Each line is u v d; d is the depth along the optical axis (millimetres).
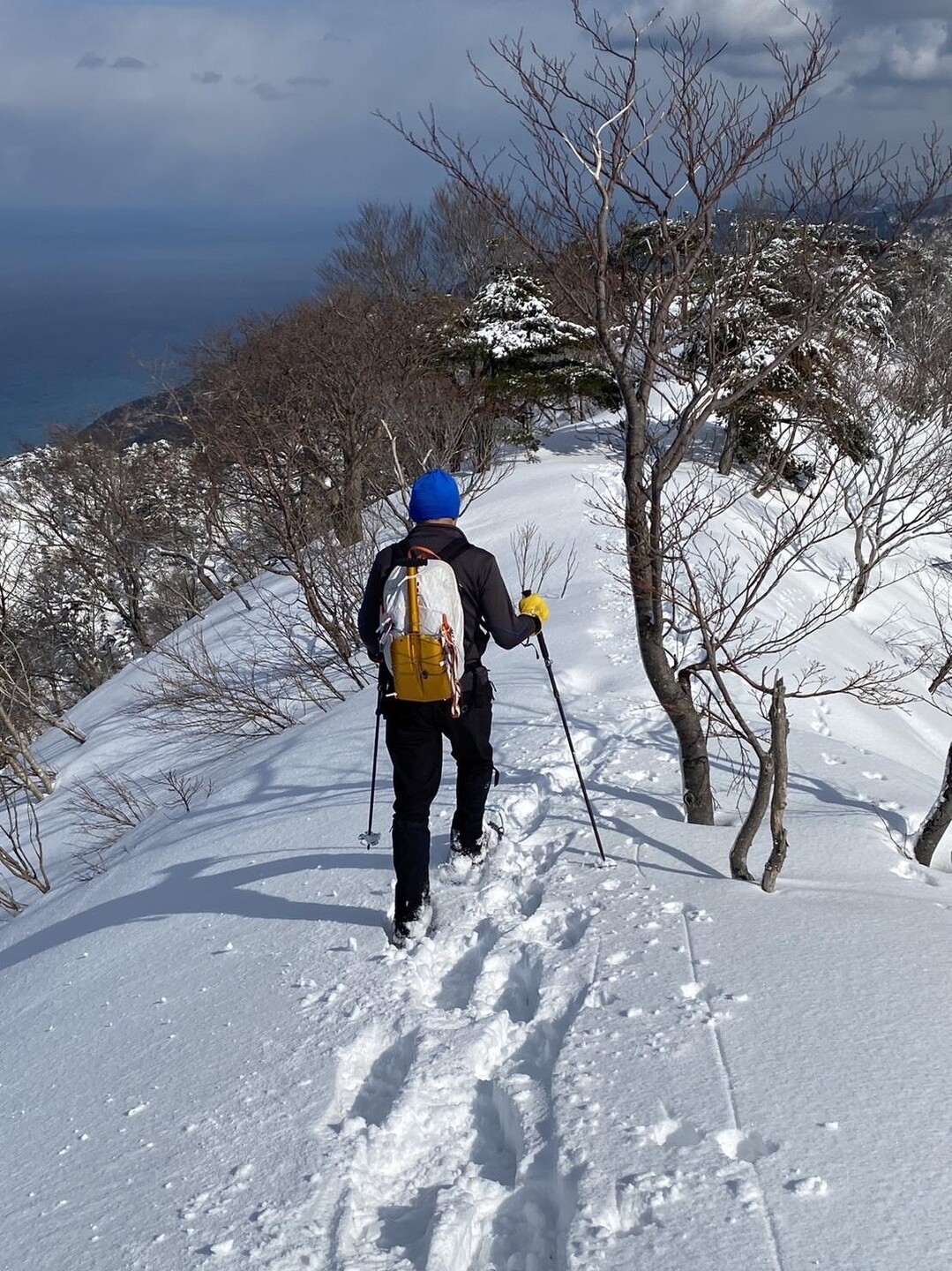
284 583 17875
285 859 5020
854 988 3094
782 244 4973
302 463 18406
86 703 18453
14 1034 4023
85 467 28469
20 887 10289
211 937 4301
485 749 4254
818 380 6438
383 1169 2693
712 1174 2355
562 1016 3213
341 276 36125
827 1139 2430
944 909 3791
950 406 16750
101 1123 3096
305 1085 3014
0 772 14766
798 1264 2076
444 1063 3010
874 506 16297
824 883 4176
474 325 25312
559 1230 2326
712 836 4672
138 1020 3746
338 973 3662
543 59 4453
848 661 10930
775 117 4348
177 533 26328
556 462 23750
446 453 18875
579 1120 2615
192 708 12398
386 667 3975
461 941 3898
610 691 8133
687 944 3504
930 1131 2416
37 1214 2717
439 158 4742
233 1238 2412
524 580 12992
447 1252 2281
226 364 23938
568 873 4273
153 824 8758
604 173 4500
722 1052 2826
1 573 28594
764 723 7145
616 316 4992
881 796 5645
